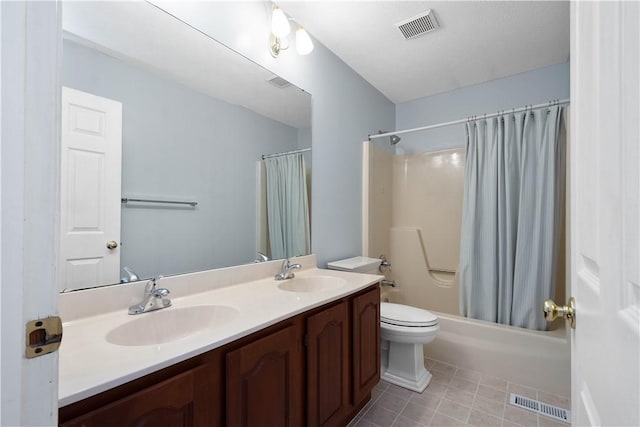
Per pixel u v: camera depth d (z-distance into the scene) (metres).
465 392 1.80
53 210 0.38
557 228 1.96
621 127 0.39
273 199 1.77
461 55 2.29
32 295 0.36
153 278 1.13
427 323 1.79
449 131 2.94
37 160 0.36
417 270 2.79
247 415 0.91
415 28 1.95
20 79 0.35
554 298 1.94
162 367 0.70
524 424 1.51
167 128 1.27
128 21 1.15
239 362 0.89
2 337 0.34
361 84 2.61
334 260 2.23
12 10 0.35
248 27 1.61
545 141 1.97
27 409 0.36
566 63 2.40
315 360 1.21
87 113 1.03
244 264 1.59
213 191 1.45
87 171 1.03
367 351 1.58
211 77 1.45
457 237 2.77
